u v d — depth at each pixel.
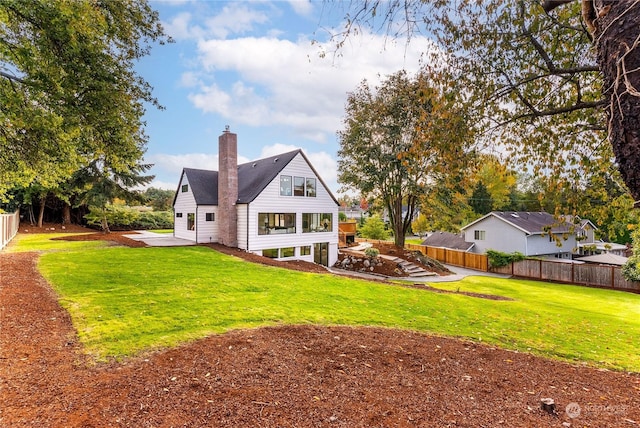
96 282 8.28
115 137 8.27
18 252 12.98
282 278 10.48
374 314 7.30
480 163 4.27
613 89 1.49
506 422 2.97
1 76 6.74
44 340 4.56
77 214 29.38
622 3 1.46
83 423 2.66
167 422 2.71
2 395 3.09
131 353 4.20
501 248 27.05
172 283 8.57
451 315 7.96
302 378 3.66
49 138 7.41
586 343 6.57
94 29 7.02
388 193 21.56
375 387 3.55
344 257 21.45
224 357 4.13
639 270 15.67
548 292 15.78
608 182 3.88
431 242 32.94
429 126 4.16
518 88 3.87
